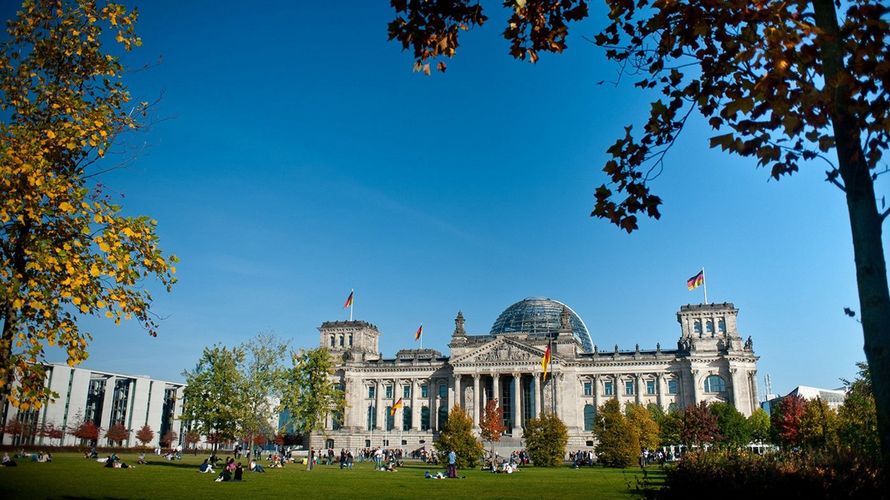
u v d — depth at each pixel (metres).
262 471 77.25
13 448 127.56
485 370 170.00
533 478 71.00
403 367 186.00
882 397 13.15
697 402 157.25
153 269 19.67
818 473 19.77
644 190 18.22
